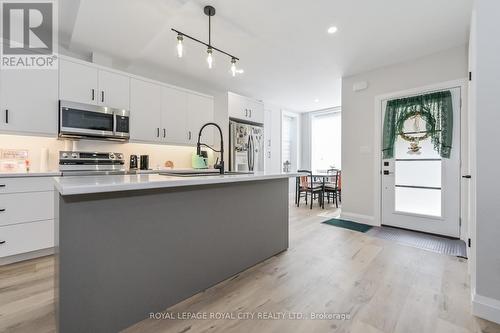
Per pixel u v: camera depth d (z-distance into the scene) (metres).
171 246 1.67
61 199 1.19
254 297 1.78
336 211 4.92
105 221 1.35
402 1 2.26
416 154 3.46
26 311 1.57
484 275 1.54
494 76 1.50
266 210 2.48
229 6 2.34
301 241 3.05
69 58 2.86
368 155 3.90
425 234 3.32
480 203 1.55
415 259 2.48
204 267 1.88
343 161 4.19
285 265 2.34
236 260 2.15
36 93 2.65
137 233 1.49
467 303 1.70
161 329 1.43
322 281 2.02
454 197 3.14
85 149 3.27
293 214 4.62
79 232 1.26
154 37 2.81
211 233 1.94
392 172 3.67
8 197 2.29
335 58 3.48
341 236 3.25
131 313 1.46
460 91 3.09
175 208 1.69
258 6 2.34
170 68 3.89
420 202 3.44
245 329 1.44
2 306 1.63
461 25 2.64
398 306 1.67
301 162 7.21
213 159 4.55
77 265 1.25
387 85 3.71
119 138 3.28
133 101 3.43
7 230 2.28
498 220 1.50
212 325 1.47
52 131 2.75
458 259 2.48
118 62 3.51
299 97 5.63
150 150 3.97
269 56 3.43
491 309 1.50
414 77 3.45
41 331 1.39
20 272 2.14
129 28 2.60
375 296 1.80
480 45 1.54
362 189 3.97
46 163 2.89
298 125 7.16
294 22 2.61
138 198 1.49
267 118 6.19
